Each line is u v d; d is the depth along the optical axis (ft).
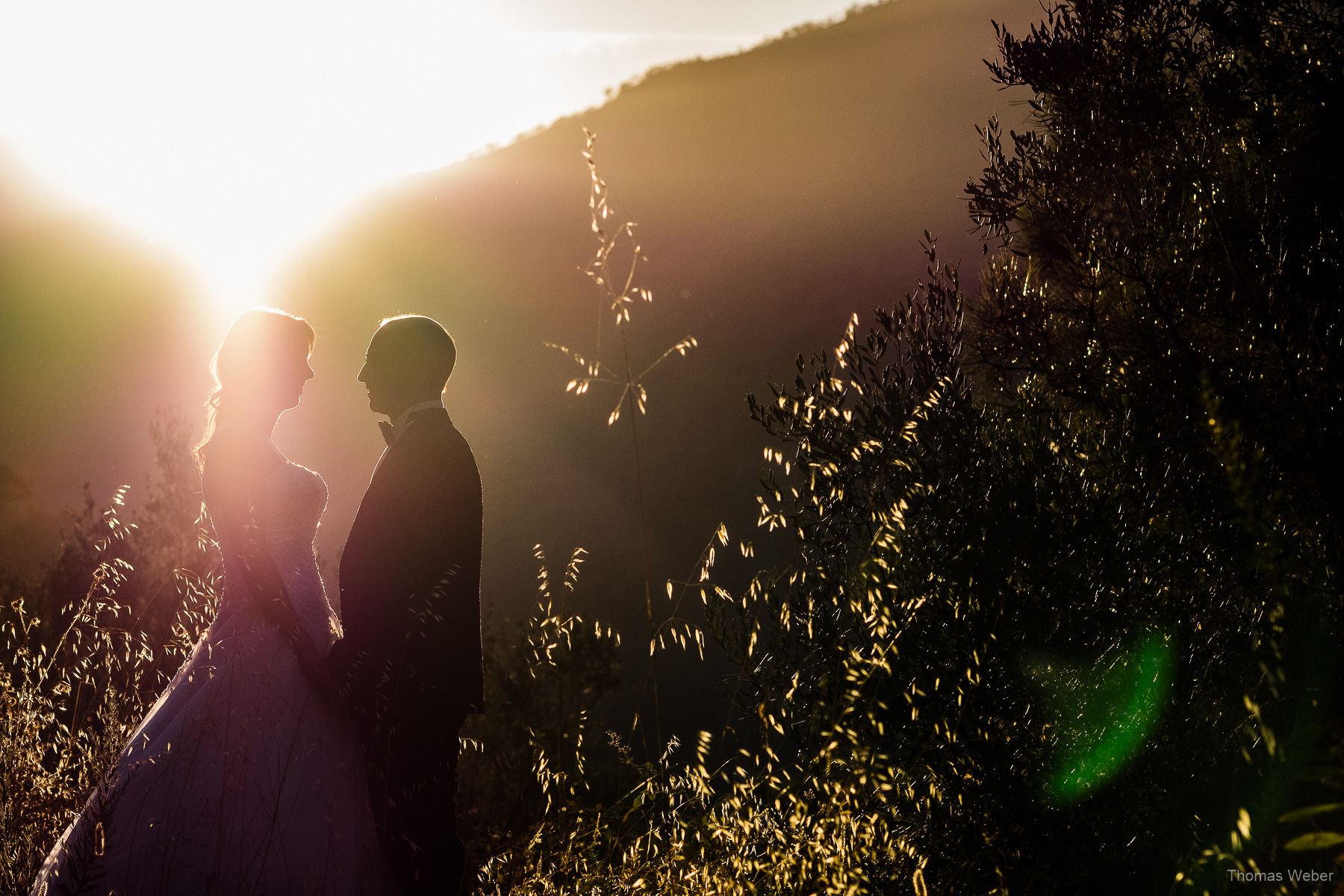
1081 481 8.04
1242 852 5.67
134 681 9.75
